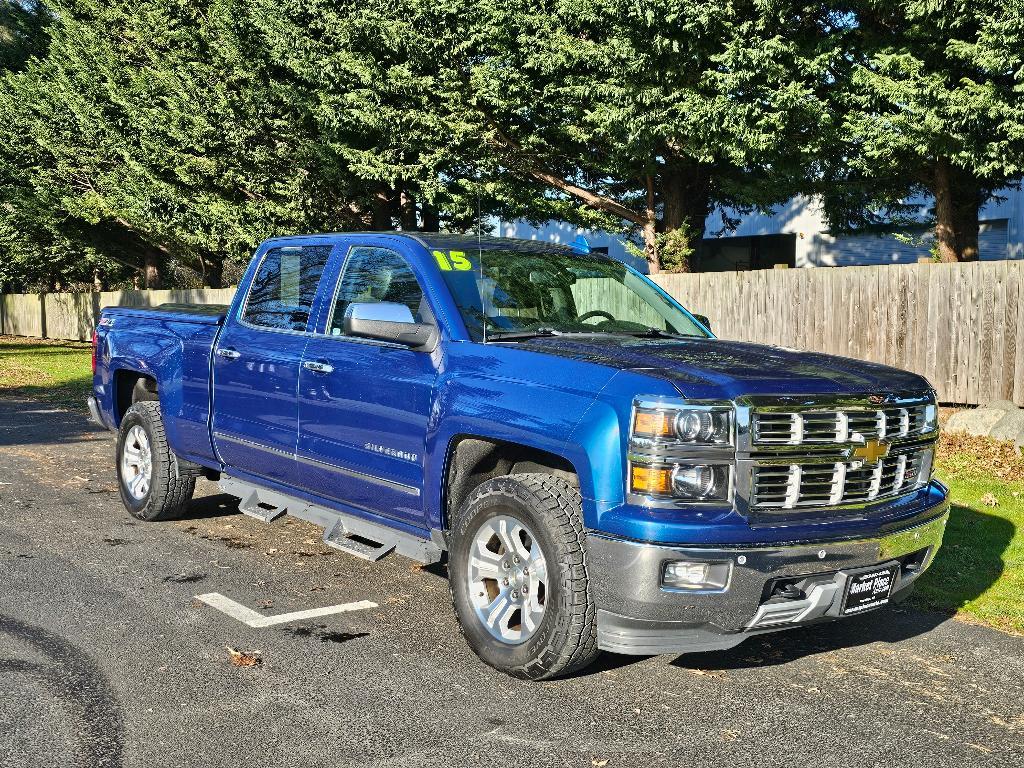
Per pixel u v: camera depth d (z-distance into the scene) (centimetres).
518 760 349
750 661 458
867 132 1316
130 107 2344
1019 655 471
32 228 3194
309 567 600
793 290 1428
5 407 1461
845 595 407
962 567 618
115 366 735
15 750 350
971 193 1578
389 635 481
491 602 442
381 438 495
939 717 396
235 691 407
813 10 1319
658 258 1830
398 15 1692
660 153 1661
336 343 534
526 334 482
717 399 380
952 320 1258
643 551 374
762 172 1744
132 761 343
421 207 2127
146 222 2467
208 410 631
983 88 1164
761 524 386
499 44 1597
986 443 1070
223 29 2041
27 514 730
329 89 1830
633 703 404
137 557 615
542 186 2016
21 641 462
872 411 413
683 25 1298
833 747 366
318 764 343
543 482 415
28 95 2778
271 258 614
